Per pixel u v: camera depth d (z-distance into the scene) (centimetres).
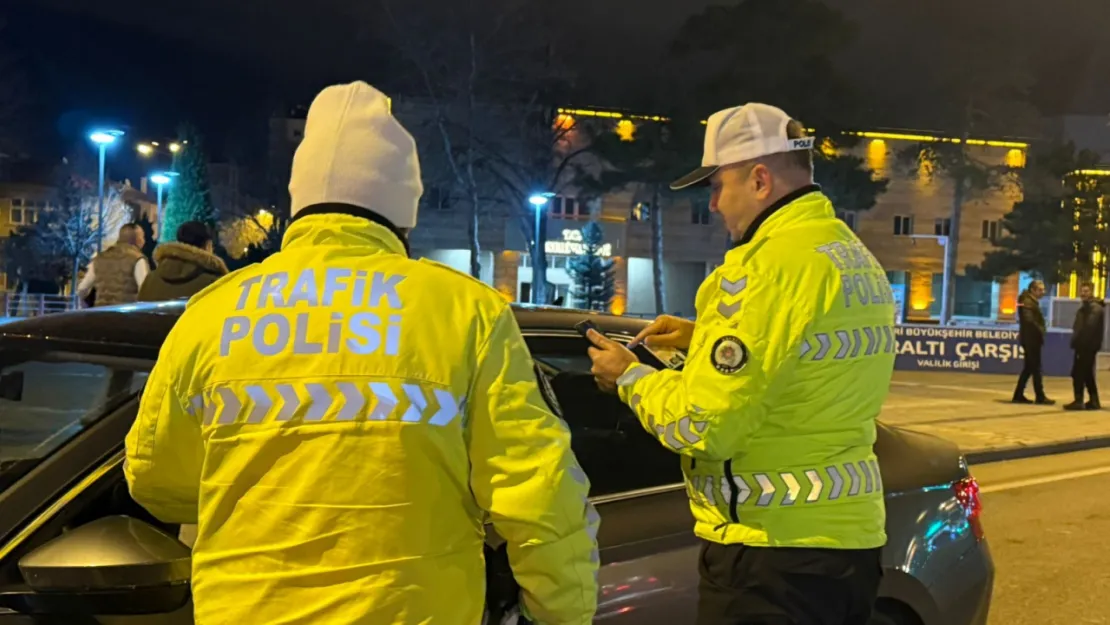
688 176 231
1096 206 3750
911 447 336
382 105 165
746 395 193
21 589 185
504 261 4038
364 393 144
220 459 149
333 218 157
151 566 180
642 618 252
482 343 153
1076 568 579
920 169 4188
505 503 150
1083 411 1320
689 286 4412
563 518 153
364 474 142
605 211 4109
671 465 289
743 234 221
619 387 217
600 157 3216
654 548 261
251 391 146
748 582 203
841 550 203
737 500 206
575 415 277
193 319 158
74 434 215
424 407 145
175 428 157
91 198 4247
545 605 156
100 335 236
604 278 3675
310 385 144
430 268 158
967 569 316
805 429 202
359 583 140
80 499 199
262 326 150
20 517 196
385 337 147
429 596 145
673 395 201
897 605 302
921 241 4412
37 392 226
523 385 156
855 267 210
